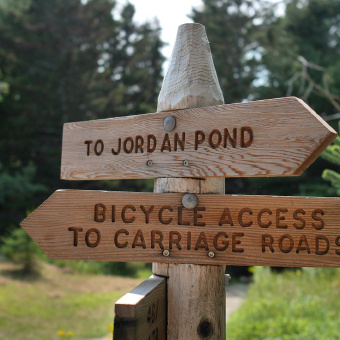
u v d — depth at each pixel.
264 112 1.35
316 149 1.27
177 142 1.48
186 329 1.43
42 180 19.47
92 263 12.13
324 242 1.32
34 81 20.45
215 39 20.36
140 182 17.47
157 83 27.59
